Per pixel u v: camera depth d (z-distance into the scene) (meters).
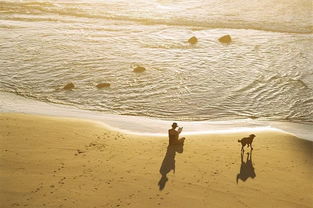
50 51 34.12
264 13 48.84
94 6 51.94
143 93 26.08
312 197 14.22
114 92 26.22
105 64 31.08
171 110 23.59
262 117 22.77
